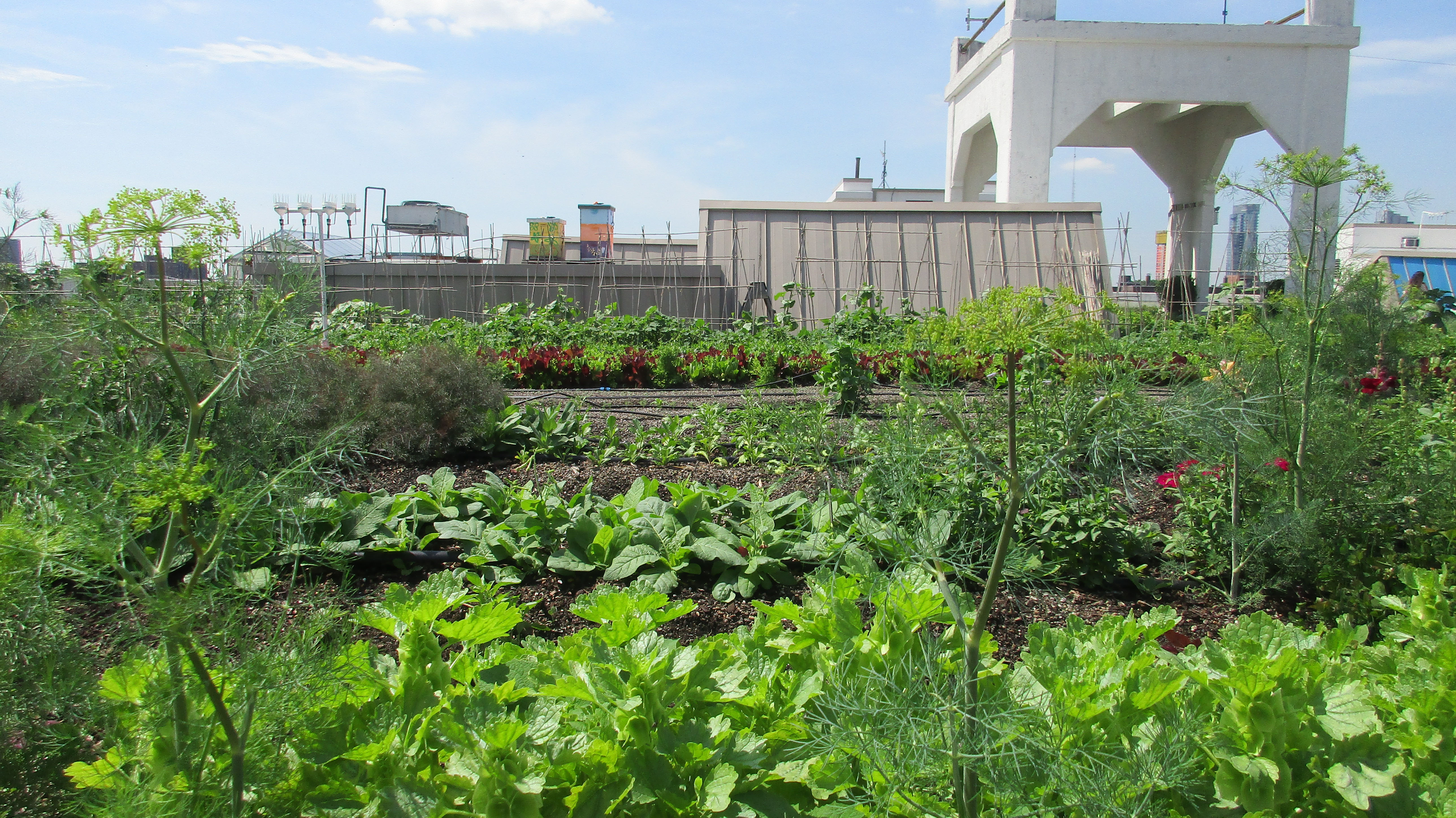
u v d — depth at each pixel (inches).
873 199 1550.2
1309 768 67.0
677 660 75.7
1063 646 83.1
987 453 93.0
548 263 742.5
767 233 788.0
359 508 152.3
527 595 142.5
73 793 69.6
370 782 62.9
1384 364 226.8
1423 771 73.5
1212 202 977.5
